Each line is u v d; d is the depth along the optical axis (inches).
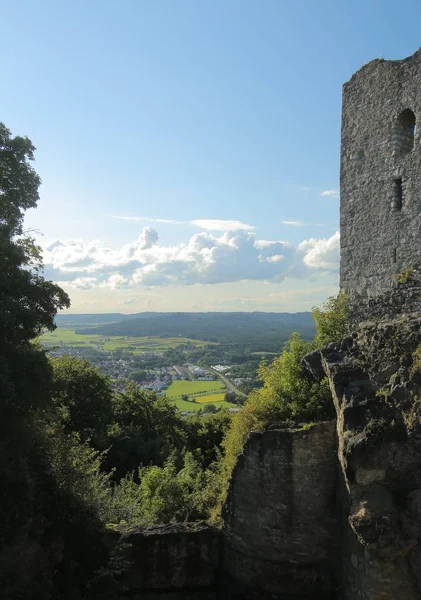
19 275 520.7
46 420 701.9
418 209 626.8
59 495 596.1
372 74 708.0
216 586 587.8
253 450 567.2
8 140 611.8
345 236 745.6
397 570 426.6
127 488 832.3
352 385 513.0
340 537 521.0
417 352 469.4
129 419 1855.3
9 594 486.3
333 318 723.4
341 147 759.7
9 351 514.0
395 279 636.7
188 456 1111.6
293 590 534.0
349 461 460.4
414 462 446.0
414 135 640.4
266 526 552.4
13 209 600.7
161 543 587.8
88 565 559.5
